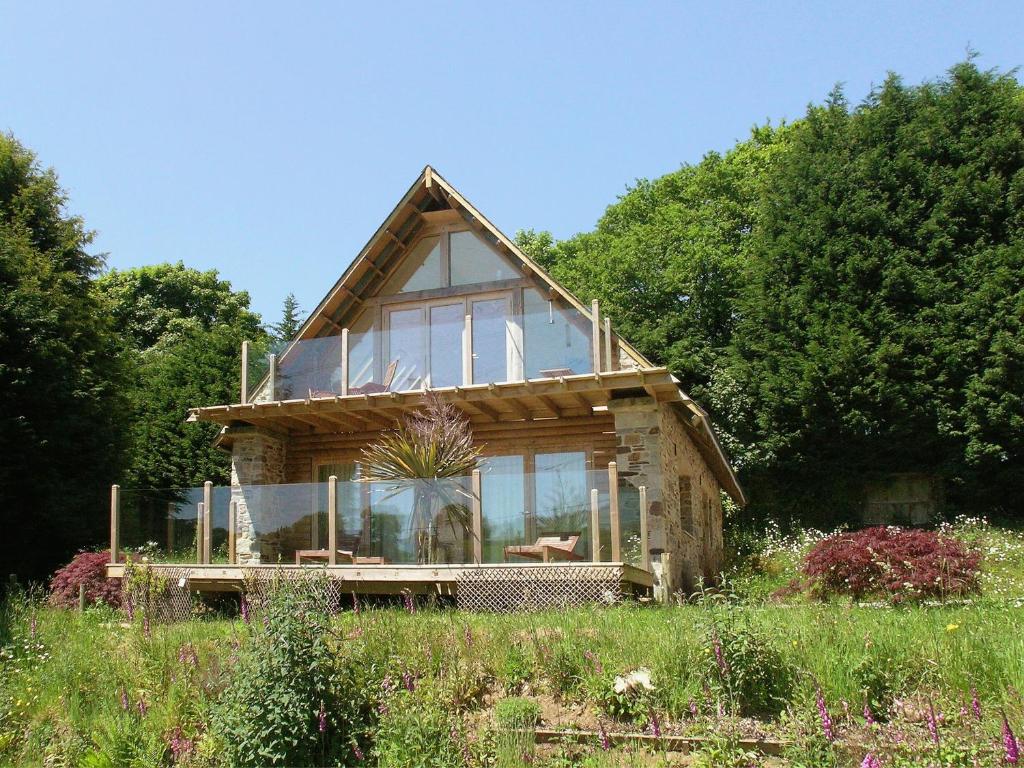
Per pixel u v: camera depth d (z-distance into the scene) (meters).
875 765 6.12
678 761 7.13
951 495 23.52
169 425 28.36
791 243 25.39
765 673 7.74
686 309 29.17
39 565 19.42
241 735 7.66
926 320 23.12
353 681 8.27
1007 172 24.03
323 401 15.83
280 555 13.51
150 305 40.50
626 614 10.36
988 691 7.37
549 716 8.02
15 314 18.64
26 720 9.09
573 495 12.97
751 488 25.52
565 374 15.22
